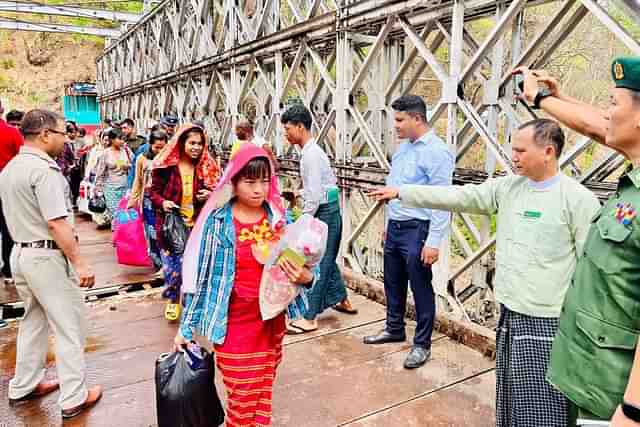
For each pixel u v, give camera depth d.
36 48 19.67
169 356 2.17
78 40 20.34
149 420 2.69
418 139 3.07
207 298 2.04
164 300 4.69
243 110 6.73
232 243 2.00
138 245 5.25
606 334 1.37
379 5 3.91
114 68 14.34
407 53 5.51
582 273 1.48
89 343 3.69
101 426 2.62
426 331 3.24
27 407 2.81
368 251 5.55
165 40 9.82
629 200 1.33
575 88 8.92
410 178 3.10
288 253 1.98
